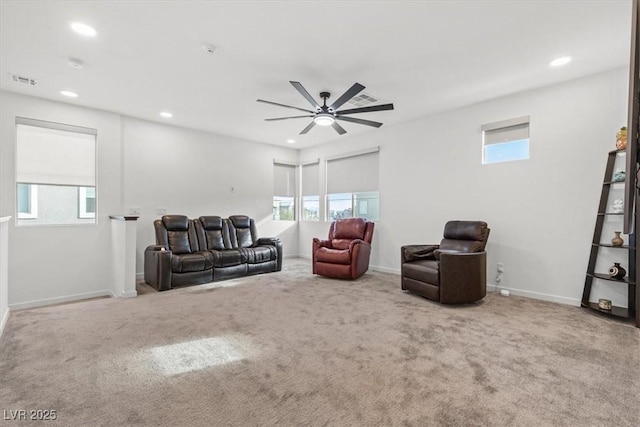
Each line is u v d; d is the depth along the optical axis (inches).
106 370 78.1
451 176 178.1
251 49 111.3
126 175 187.3
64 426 57.7
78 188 169.9
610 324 111.6
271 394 68.2
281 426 58.0
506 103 155.9
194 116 187.6
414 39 105.1
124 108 172.7
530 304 136.9
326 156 257.3
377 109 129.2
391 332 103.7
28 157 152.9
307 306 133.0
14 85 140.6
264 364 81.7
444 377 75.2
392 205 208.7
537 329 106.5
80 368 78.9
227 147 236.1
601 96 129.8
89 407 63.3
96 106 169.2
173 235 185.3
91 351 88.7
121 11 89.8
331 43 107.5
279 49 111.3
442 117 182.1
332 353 88.0
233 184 239.9
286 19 94.1
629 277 120.1
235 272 190.9
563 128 139.2
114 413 61.5
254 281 182.2
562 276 139.6
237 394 68.2
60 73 129.3
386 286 169.6
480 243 144.3
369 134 223.5
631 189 44.5
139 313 123.4
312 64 122.3
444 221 181.2
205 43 107.3
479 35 102.7
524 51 113.1
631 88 44.3
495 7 88.6
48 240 156.2
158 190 200.5
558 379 74.4
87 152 170.6
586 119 133.4
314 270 196.4
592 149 132.0
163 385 71.5
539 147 145.9
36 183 154.9
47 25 96.3
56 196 163.5
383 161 214.5
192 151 216.7
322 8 89.0
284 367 80.0
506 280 156.5
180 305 134.4
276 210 273.7
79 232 165.6
